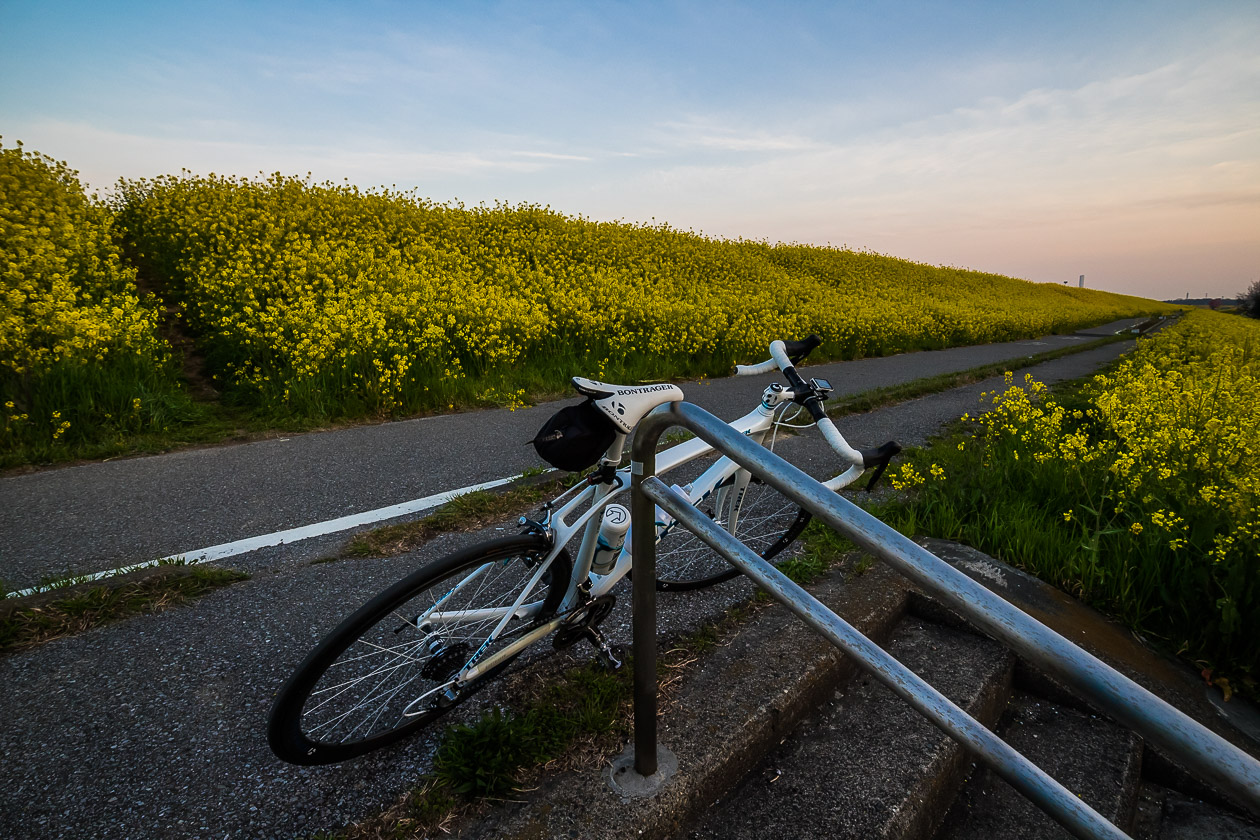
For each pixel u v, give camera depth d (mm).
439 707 1833
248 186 14438
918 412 6828
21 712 1865
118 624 2301
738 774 1828
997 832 1943
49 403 4406
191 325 7688
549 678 2062
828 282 22219
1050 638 832
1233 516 3115
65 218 8945
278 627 2332
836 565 2914
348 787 1652
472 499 3494
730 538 1278
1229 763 706
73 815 1540
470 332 7512
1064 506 3797
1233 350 10453
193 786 1639
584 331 8891
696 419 1242
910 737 2029
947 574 921
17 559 2740
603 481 1945
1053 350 15258
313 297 7500
